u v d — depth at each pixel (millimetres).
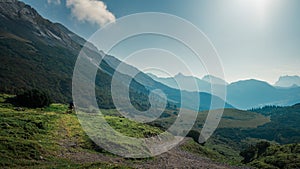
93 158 32688
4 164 24312
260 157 55438
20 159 26906
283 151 52438
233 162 48375
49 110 60281
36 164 26438
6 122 40031
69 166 25719
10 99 64812
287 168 41812
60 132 41969
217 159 49406
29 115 48812
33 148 30406
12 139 31359
